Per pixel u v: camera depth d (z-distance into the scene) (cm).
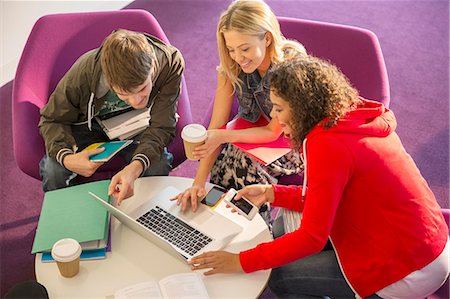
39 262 194
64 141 234
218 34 220
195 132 205
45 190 241
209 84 369
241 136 227
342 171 173
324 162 172
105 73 209
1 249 273
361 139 176
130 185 215
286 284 208
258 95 233
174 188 222
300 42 262
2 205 295
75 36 260
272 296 255
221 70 237
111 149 226
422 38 416
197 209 213
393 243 184
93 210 205
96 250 197
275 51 221
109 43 208
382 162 178
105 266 194
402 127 346
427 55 402
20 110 245
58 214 204
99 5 413
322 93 173
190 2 431
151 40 234
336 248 195
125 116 242
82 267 193
